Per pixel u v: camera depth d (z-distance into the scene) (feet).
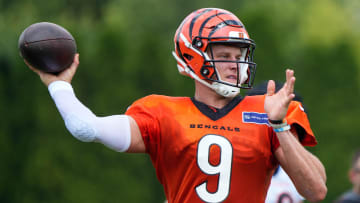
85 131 34.45
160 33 322.34
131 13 319.27
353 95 185.26
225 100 38.04
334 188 180.65
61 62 35.99
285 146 34.60
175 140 36.27
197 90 38.78
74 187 167.73
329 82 185.98
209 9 39.11
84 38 182.09
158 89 182.70
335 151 182.29
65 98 35.45
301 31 242.99
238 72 37.24
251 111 37.14
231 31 37.35
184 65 39.04
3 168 168.14
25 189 169.17
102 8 306.35
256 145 36.06
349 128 183.32
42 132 171.01
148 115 36.94
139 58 181.88
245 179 35.78
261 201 36.73
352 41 190.70
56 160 169.27
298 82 186.50
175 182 36.50
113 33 180.65
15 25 197.47
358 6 380.37
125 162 170.91
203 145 35.83
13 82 172.65
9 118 170.50
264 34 182.09
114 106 178.19
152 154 37.35
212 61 37.19
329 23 266.36
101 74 178.81
